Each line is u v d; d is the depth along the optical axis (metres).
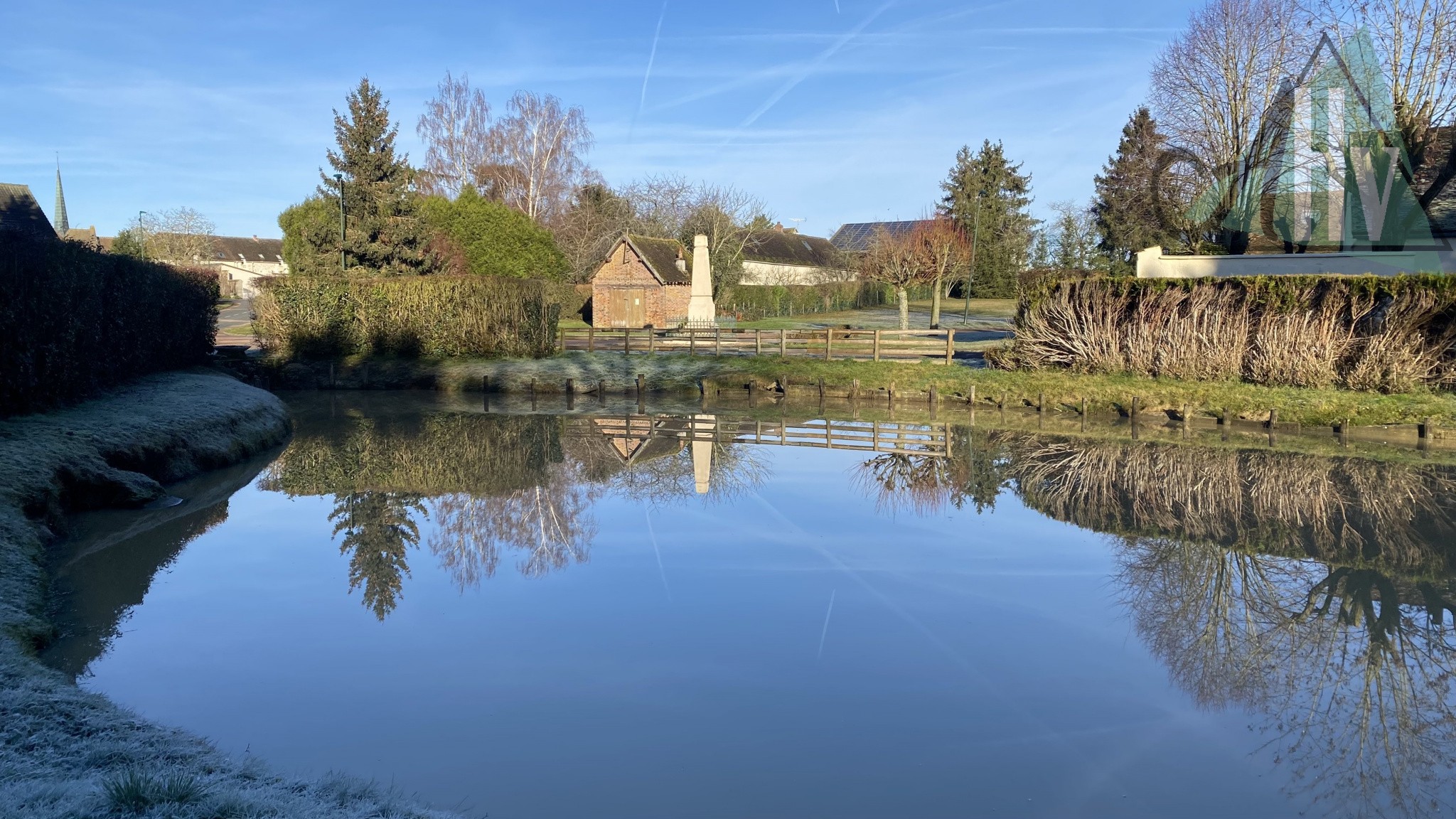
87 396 15.30
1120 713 6.57
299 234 47.16
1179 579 9.55
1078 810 5.29
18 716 5.21
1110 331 23.31
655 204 59.16
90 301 15.05
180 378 19.88
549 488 14.34
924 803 5.36
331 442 18.42
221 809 4.20
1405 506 12.48
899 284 39.62
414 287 29.23
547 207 54.59
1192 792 5.50
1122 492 13.66
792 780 5.61
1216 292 21.83
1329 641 7.89
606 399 25.64
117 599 8.69
